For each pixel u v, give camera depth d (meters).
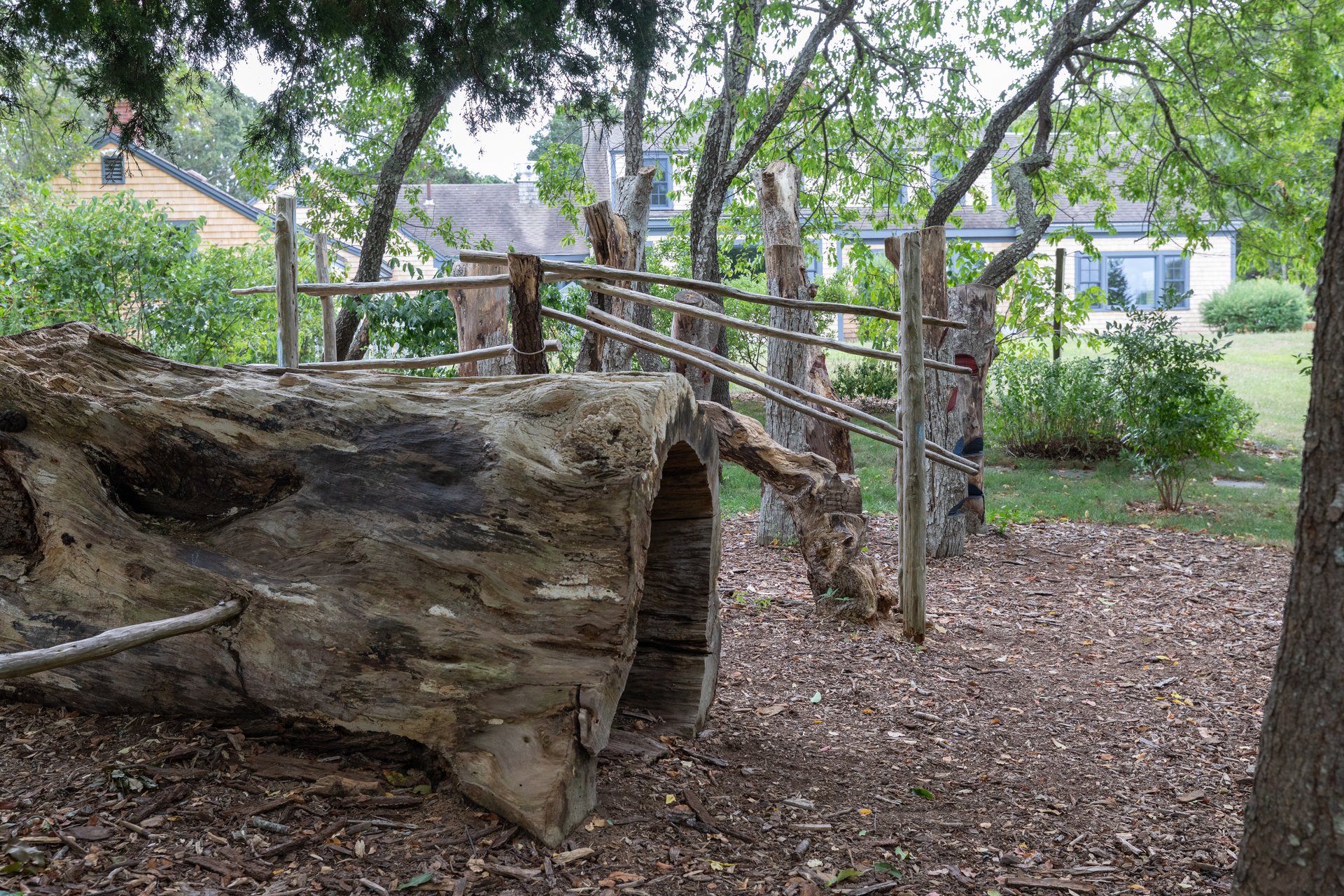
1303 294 26.17
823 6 11.64
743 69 11.48
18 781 2.96
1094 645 6.00
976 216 24.64
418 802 3.01
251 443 3.27
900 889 2.86
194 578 3.23
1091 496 10.92
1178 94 12.61
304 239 13.93
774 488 6.35
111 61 7.00
